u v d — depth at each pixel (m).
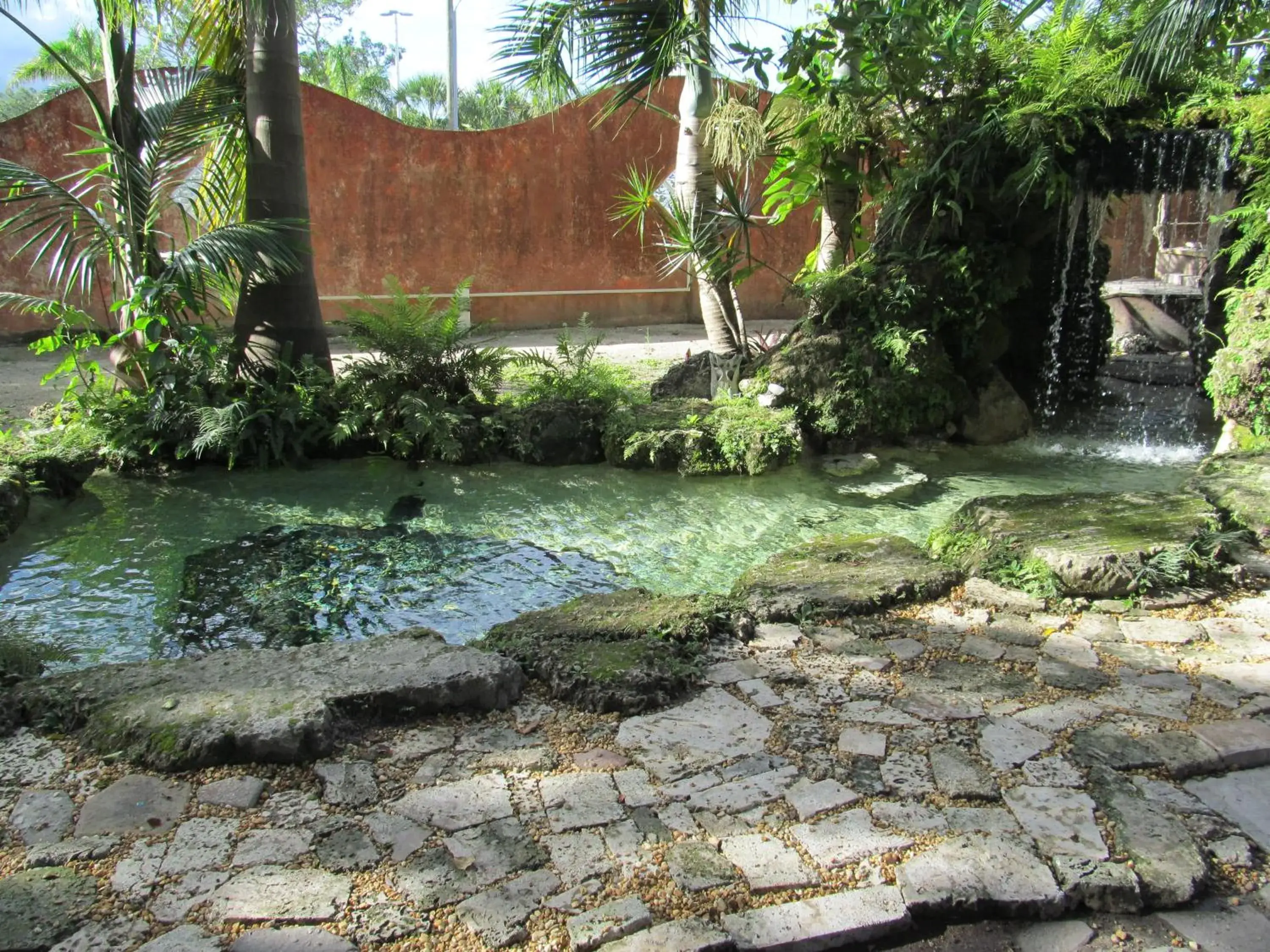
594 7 8.26
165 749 2.73
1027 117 7.62
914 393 7.93
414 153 13.60
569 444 7.66
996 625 3.80
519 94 10.57
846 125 8.34
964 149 7.97
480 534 5.93
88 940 2.06
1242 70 9.09
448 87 19.89
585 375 8.38
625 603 3.92
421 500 6.67
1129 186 8.20
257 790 2.64
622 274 15.14
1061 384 9.96
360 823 2.50
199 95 7.80
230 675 3.16
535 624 3.70
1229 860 2.41
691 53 8.47
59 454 6.68
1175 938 2.18
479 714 3.11
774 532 5.99
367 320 8.01
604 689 3.14
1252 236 7.38
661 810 2.56
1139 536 4.36
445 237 14.00
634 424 7.56
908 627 3.79
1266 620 3.81
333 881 2.27
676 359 11.76
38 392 9.46
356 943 2.08
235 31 8.02
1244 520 4.69
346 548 5.64
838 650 3.58
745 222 8.70
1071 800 2.60
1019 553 4.32
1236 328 6.85
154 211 7.91
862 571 4.31
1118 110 8.02
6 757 2.80
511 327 14.67
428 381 8.12
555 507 6.52
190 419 7.30
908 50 7.69
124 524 6.05
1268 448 5.85
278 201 7.96
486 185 14.05
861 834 2.46
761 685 3.29
